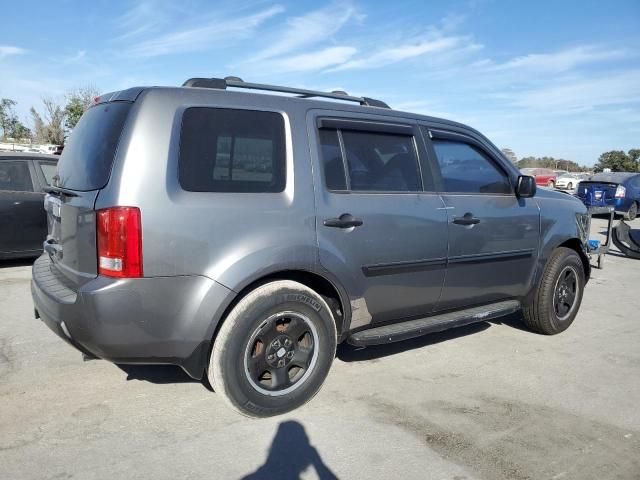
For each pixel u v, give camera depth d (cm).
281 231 313
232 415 321
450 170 415
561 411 343
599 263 870
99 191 282
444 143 416
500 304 453
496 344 470
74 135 346
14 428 300
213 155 302
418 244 377
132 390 351
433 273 391
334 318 358
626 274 838
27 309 527
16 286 618
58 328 293
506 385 381
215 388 308
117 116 299
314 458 279
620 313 595
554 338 493
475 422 323
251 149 315
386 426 314
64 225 312
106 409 325
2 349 419
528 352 452
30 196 705
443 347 457
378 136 376
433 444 296
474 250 415
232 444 290
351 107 370
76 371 379
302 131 337
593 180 1681
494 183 444
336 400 346
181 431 301
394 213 364
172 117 294
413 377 389
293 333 325
